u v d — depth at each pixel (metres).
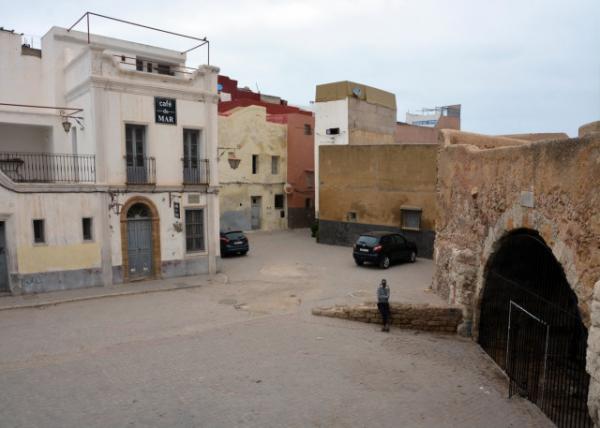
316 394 9.23
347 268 21.61
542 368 10.43
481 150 12.81
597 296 6.77
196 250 19.86
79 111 17.56
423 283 18.22
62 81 19.19
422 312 13.49
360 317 13.95
